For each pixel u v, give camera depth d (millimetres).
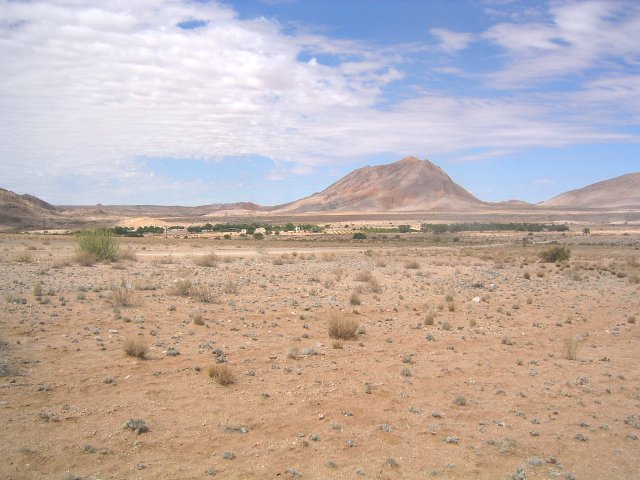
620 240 114125
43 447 7203
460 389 11273
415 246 88062
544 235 142500
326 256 47125
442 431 8992
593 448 8656
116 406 8828
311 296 22141
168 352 11930
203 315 16469
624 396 11336
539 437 9000
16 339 11969
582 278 35031
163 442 7746
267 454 7672
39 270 25516
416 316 19391
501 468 7773
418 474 7430
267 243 79938
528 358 14180
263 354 12711
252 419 8852
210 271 30625
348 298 22281
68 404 8703
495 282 31375
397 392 10797
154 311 16453
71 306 16250
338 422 9031
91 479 6547
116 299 17031
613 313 21781
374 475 7305
